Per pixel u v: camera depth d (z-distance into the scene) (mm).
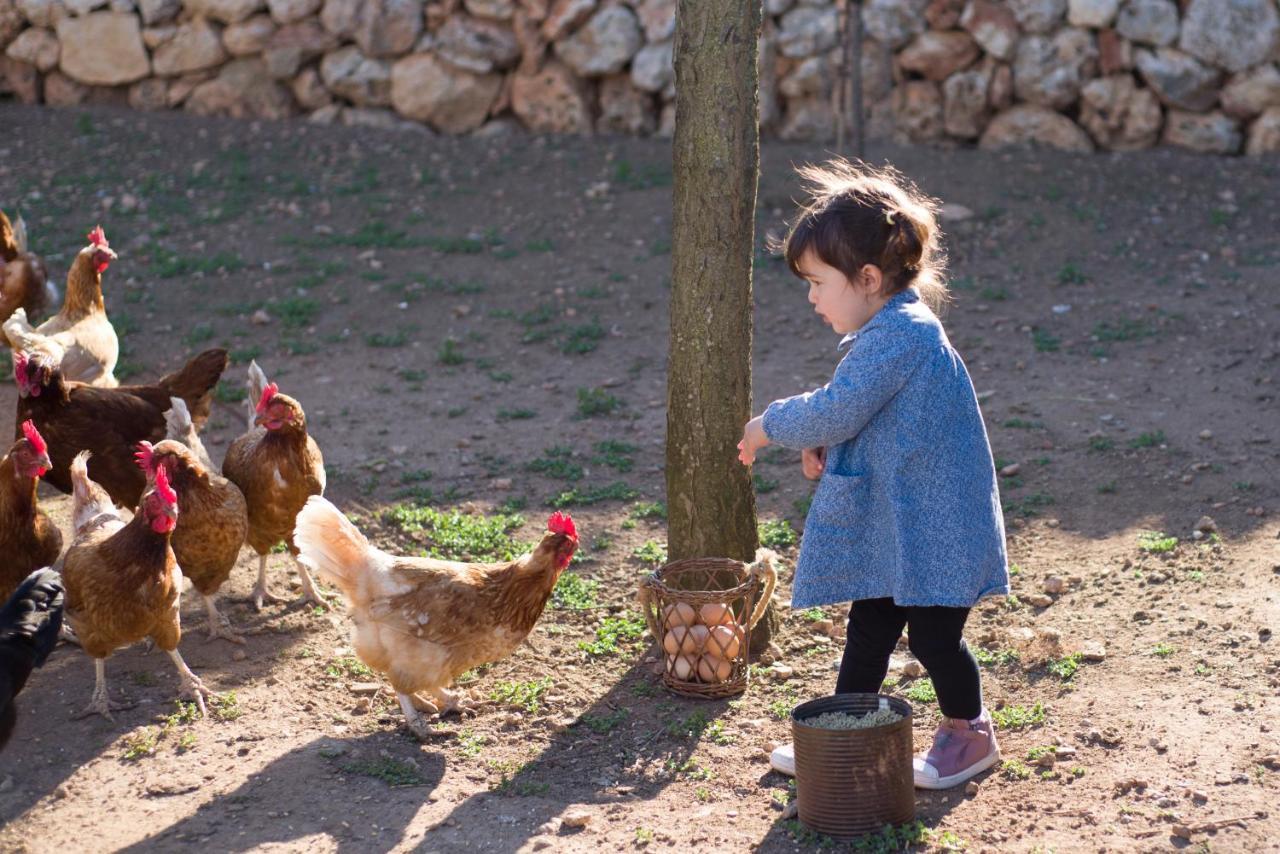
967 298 10289
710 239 4875
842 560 3881
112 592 4465
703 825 4004
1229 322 9531
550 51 14484
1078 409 7953
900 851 3771
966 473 3766
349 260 11383
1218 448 7152
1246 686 4609
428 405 8469
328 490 7008
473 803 4152
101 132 14359
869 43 13781
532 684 5023
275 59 14664
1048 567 5930
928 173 12922
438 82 14508
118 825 3969
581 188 13023
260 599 5711
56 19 14805
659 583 4891
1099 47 13492
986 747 4184
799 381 8688
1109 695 4684
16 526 4941
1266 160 13352
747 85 4781
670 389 5145
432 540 6352
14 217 12219
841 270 3725
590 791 4254
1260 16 13172
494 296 10656
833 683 5023
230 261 11180
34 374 5617
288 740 4551
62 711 4711
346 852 3832
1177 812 3869
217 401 8430
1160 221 11969
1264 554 5727
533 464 7383
